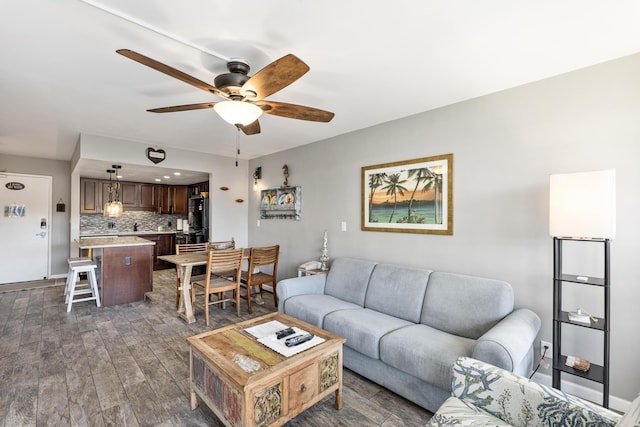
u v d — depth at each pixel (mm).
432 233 2988
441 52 1966
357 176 3721
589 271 2139
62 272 5832
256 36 1783
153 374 2398
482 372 1438
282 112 2191
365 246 3621
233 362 1711
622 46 1897
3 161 5301
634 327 1997
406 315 2658
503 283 2334
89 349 2805
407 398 2086
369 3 1502
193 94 2641
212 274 4289
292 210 4668
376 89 2539
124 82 2408
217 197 5340
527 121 2414
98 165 4535
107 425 1832
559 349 2002
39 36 1788
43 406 1994
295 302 2951
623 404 2021
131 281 4266
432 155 2990
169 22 1652
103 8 1529
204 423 1860
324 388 1919
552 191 1969
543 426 1245
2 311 3842
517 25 1681
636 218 1988
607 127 2082
